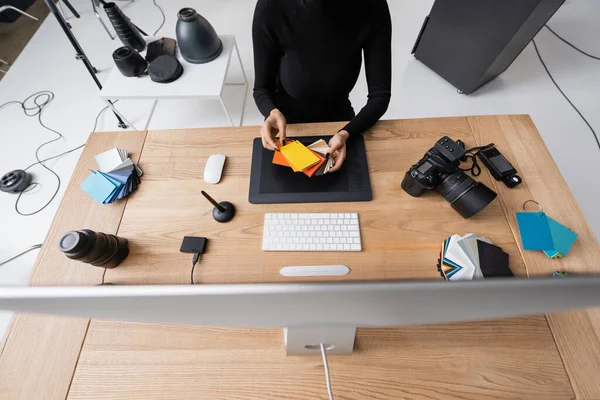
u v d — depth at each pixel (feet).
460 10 5.86
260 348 2.29
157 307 1.14
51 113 7.04
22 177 5.94
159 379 2.19
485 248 2.41
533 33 5.64
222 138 3.37
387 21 3.28
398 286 1.03
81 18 8.95
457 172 2.63
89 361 2.25
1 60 7.95
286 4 3.07
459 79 6.72
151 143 3.36
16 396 2.14
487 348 2.22
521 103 6.59
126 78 5.21
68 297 1.06
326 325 1.45
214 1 9.28
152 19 8.86
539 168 2.97
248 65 7.79
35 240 5.40
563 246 2.51
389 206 2.84
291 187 2.97
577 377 2.09
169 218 2.86
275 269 2.55
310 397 2.13
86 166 3.23
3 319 4.74
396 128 3.36
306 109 4.25
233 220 2.82
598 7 8.05
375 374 2.18
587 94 6.61
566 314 2.30
